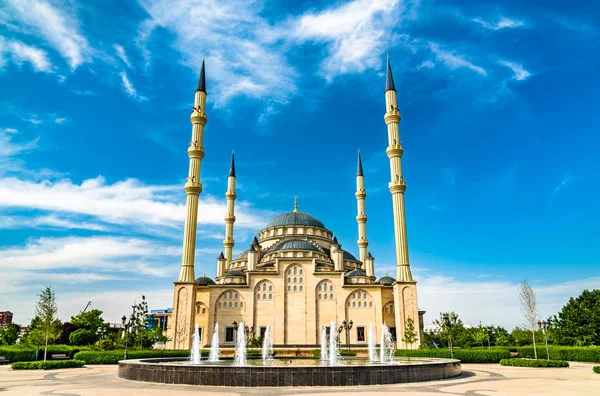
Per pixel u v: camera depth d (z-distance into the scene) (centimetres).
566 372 4350
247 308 8644
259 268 9525
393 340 8431
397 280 8100
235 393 2575
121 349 7000
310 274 8850
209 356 6625
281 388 2820
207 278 9950
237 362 4753
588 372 4341
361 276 8969
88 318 10656
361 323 8562
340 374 2952
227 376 2952
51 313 5444
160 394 2553
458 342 9875
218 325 8562
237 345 8000
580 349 6262
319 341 8444
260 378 2916
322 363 4500
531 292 6241
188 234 8550
